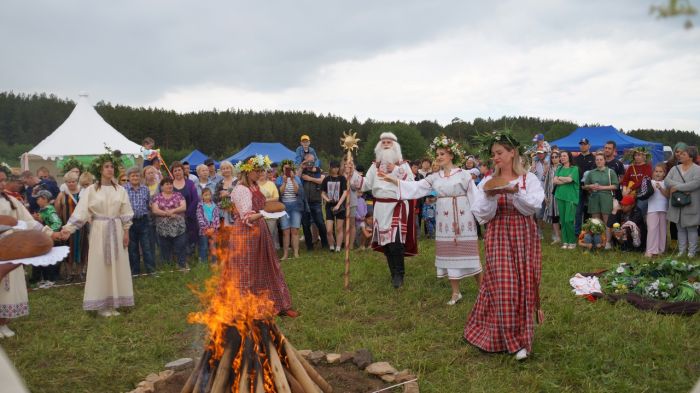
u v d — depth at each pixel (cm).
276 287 616
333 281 772
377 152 757
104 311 650
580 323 534
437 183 651
